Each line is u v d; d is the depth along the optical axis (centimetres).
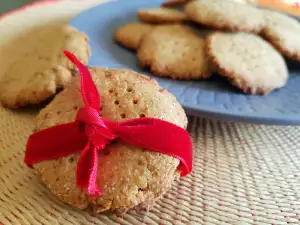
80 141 11
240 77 16
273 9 24
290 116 14
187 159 11
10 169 12
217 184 12
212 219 11
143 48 18
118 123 11
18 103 15
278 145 15
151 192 10
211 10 19
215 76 17
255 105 15
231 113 14
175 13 21
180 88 16
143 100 12
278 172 13
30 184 12
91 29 20
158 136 11
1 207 11
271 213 12
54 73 15
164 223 11
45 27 22
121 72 13
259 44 18
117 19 22
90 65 16
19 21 23
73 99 12
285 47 19
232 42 18
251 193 12
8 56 19
